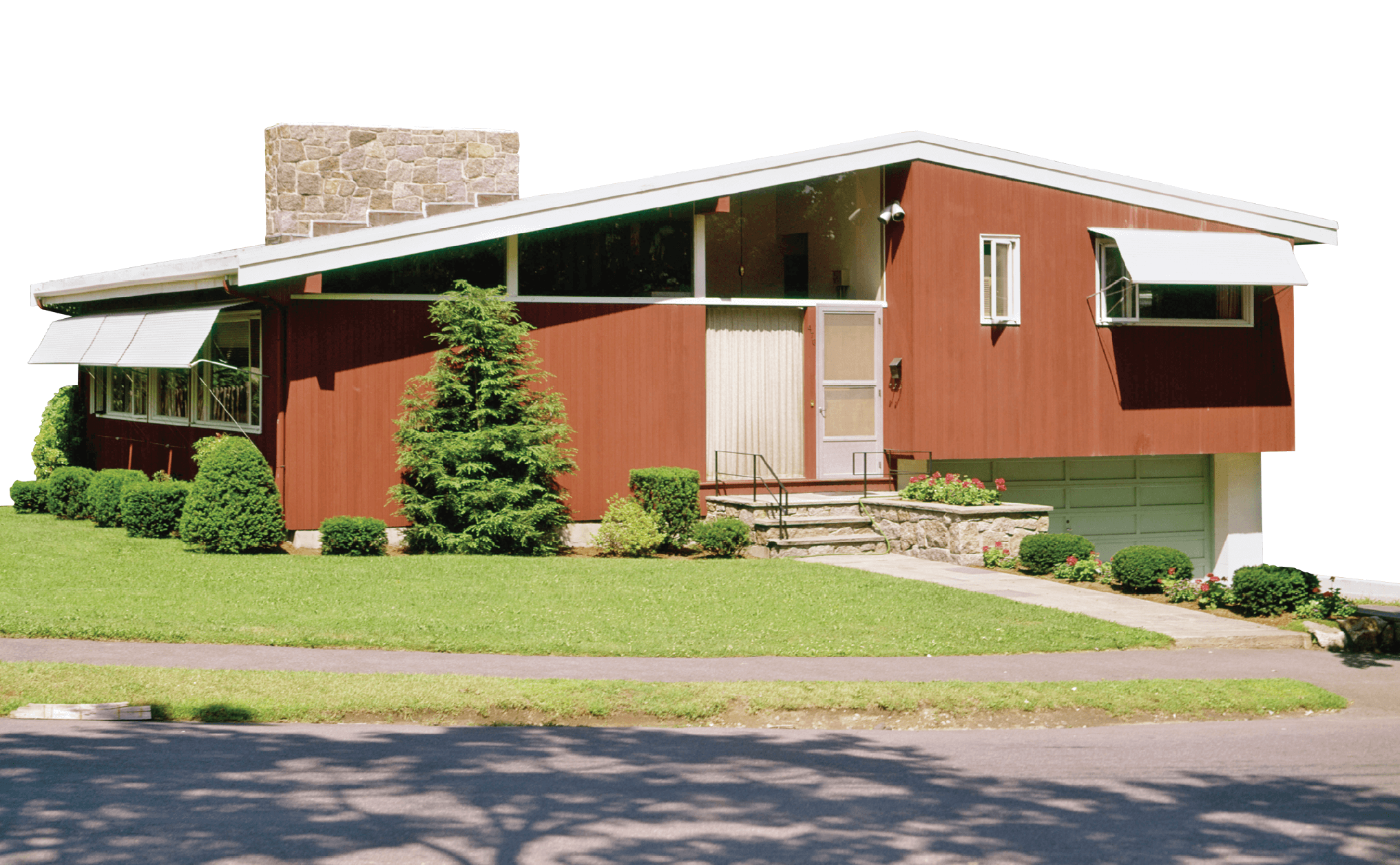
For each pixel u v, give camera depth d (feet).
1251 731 33.60
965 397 67.21
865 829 24.30
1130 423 71.10
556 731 32.53
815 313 67.62
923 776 28.35
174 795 25.52
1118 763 29.78
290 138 76.28
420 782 26.91
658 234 65.46
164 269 65.00
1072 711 35.09
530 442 59.88
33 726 31.53
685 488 62.44
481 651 40.37
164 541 60.18
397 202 78.69
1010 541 60.23
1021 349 68.49
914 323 66.08
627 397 64.54
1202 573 79.71
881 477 68.74
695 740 31.76
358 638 40.75
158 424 74.28
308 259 56.80
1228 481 78.84
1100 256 70.23
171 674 35.37
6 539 61.05
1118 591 53.01
